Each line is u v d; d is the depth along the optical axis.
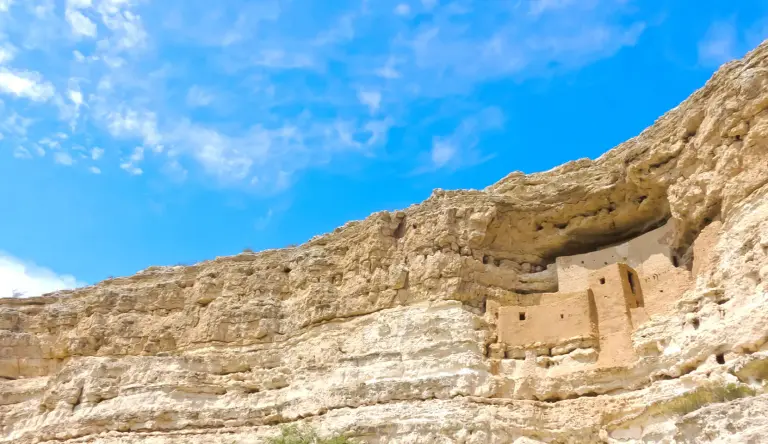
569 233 33.88
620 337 28.41
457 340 30.42
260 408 32.84
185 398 34.78
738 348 23.91
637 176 30.91
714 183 27.55
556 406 28.02
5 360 41.41
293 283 37.41
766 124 26.23
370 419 29.05
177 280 40.69
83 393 37.06
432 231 33.97
